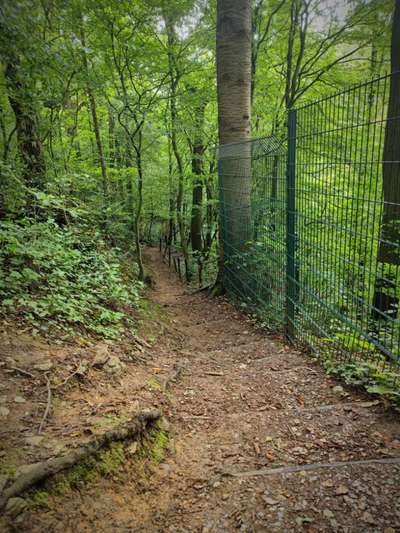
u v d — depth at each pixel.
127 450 2.22
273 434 2.64
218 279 7.95
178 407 3.06
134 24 7.04
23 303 3.45
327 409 2.87
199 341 5.40
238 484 2.15
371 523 1.81
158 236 23.61
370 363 3.29
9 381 2.49
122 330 4.38
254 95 10.02
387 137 3.27
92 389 2.75
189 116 9.74
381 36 8.21
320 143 3.53
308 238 4.02
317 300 3.86
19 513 1.60
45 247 4.26
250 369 3.88
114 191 9.70
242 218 6.53
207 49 8.74
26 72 4.85
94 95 7.37
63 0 5.33
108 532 1.75
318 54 9.13
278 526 1.84
